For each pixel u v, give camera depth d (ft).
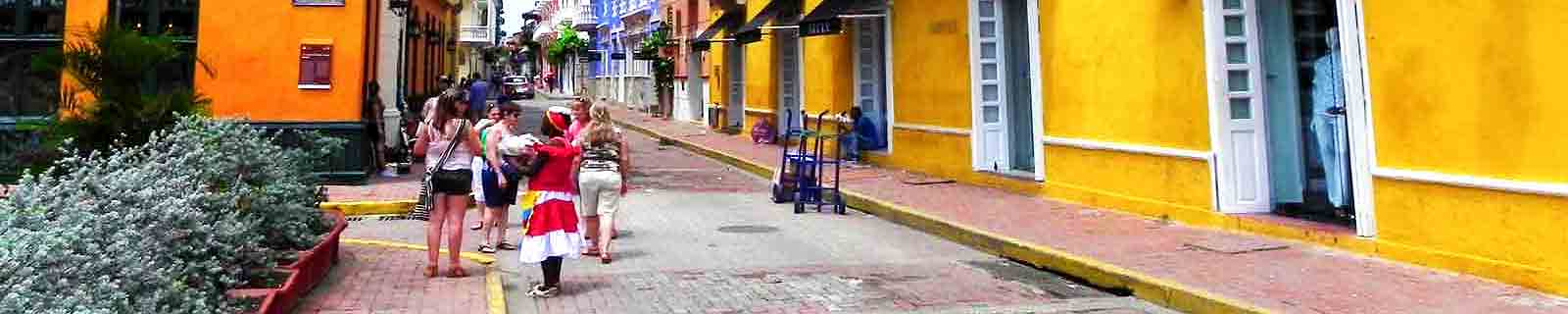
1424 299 20.02
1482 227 21.71
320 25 43.11
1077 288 23.94
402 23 59.06
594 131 27.45
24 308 11.22
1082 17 36.60
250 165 21.42
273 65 42.55
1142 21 32.86
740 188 47.52
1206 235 28.71
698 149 69.72
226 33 42.11
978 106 43.73
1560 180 19.86
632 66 128.16
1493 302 19.56
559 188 21.97
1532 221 20.47
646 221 35.55
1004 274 25.85
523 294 22.62
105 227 14.97
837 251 29.19
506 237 31.40
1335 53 28.14
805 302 21.88
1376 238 24.73
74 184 16.19
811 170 39.68
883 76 57.82
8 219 13.69
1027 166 43.45
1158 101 32.14
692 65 100.01
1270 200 29.71
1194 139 30.53
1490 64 21.31
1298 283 21.94
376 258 26.13
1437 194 22.85
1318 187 29.14
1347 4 25.61
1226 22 29.58
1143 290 22.56
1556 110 19.92
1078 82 37.01
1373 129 24.75
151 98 22.75
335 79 43.19
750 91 80.38
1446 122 22.48
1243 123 29.58
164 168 18.98
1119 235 29.25
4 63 39.60
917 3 49.62
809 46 63.93
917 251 29.45
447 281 23.06
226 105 41.98
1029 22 40.60
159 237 16.07
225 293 17.16
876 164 54.65
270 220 21.26
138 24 41.63
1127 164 33.99
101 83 22.71
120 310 13.32
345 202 37.14
